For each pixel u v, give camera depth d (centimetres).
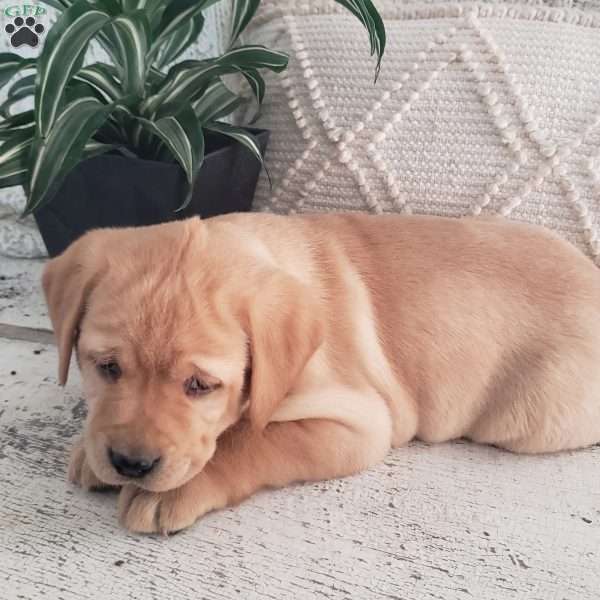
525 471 43
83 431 43
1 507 38
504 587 34
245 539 36
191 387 35
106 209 55
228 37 69
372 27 51
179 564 34
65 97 49
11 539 36
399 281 46
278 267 40
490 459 44
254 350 36
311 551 36
